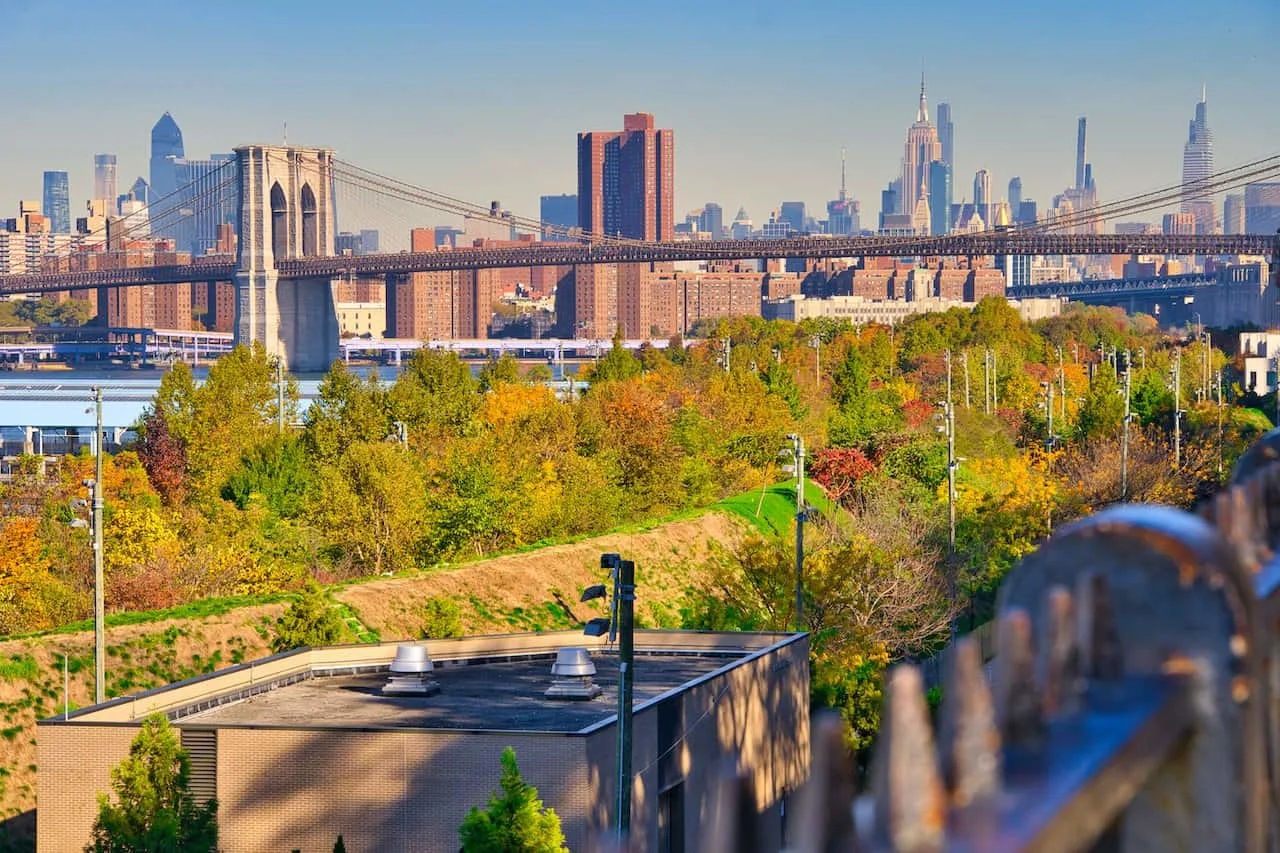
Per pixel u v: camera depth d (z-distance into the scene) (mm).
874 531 87750
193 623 64875
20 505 95250
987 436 148750
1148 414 151000
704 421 131750
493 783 38594
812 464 123688
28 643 59031
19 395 168375
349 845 39312
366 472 88625
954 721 2922
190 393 119250
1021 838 2770
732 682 49094
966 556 88875
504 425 117250
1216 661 3500
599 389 128125
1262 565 4566
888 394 160250
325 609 60594
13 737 54562
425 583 78375
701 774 46281
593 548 90188
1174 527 3600
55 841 40219
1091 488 108375
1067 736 3250
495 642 53531
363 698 45625
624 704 37125
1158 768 3455
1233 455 125188
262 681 46906
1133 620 3555
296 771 39625
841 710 59500
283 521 90938
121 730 40188
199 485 109062
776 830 52625
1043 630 3449
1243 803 3602
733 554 87562
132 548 79062
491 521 89875
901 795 2703
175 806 36750
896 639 71375
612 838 3811
